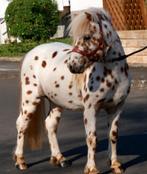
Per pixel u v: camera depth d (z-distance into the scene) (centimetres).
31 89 873
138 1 2233
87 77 783
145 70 1950
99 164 884
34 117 885
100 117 1281
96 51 752
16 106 1505
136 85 1741
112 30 771
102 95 780
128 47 2097
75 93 812
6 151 1007
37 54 875
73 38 753
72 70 750
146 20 2228
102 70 775
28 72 876
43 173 857
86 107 792
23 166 884
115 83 780
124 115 1311
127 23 2250
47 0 3016
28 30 2969
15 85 1967
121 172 834
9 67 2361
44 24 2992
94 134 795
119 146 1007
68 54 831
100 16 758
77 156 946
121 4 2242
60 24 3266
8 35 3294
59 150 914
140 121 1241
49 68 848
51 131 897
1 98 1664
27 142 893
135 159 913
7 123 1270
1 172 874
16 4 3005
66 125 1224
